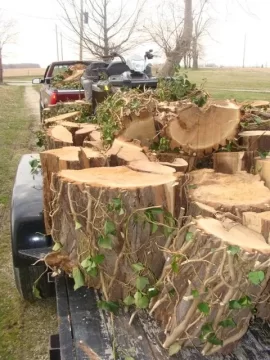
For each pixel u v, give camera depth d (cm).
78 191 219
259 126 348
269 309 215
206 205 218
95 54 1405
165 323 204
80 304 227
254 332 211
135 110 318
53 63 1119
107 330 206
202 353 193
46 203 272
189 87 398
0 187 602
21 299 341
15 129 1113
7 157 791
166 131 304
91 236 219
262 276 170
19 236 274
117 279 223
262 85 1772
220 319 187
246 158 294
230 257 175
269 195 229
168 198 221
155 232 219
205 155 312
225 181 253
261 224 193
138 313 216
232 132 311
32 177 329
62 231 238
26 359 282
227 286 180
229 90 1476
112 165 278
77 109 550
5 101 1792
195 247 189
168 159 301
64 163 265
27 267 297
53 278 286
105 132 323
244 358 193
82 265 215
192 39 993
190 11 976
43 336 302
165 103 351
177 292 196
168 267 204
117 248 218
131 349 193
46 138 390
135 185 216
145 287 218
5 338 302
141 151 290
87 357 188
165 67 896
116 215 213
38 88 2580
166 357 190
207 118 305
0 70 3434
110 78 550
